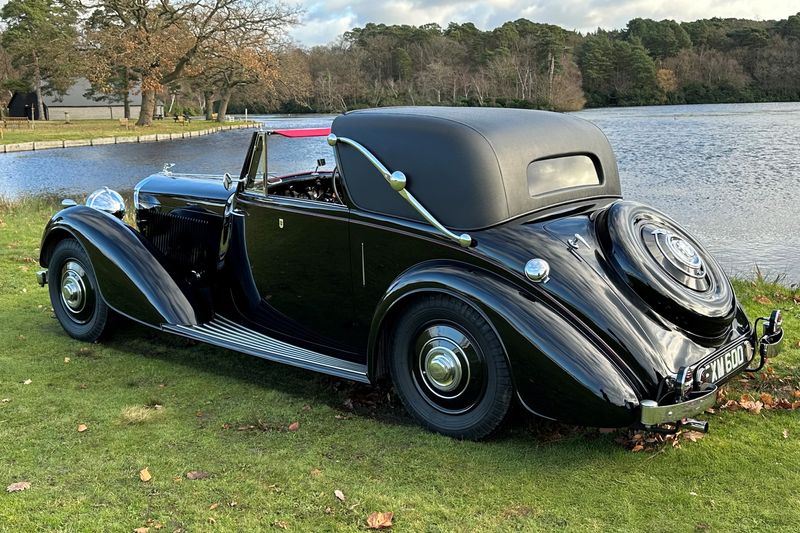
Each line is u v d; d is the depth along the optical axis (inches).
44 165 1081.4
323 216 156.3
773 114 2383.1
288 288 171.0
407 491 118.8
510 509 113.8
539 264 126.3
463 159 135.4
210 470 125.8
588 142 158.1
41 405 153.3
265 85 2185.0
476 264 133.2
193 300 180.7
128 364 179.6
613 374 119.6
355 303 156.8
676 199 642.2
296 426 143.3
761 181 751.1
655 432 121.5
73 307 194.9
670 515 112.2
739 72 4188.0
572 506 114.8
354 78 3681.1
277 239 169.5
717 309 130.3
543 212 143.0
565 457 130.6
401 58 3900.1
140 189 216.8
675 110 3097.9
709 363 128.5
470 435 135.0
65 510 112.5
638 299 128.4
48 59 2191.2
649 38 4579.2
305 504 115.0
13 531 106.5
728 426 143.9
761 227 506.6
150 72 1888.5
